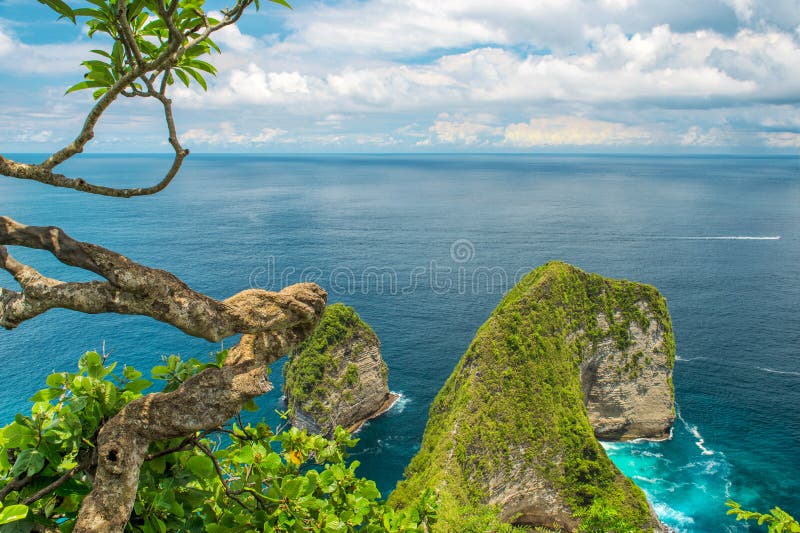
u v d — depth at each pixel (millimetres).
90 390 6250
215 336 5723
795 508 56281
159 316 5418
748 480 60688
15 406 61656
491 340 64375
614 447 70625
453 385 65375
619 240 199125
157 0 4965
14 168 5191
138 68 5297
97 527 5301
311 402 69312
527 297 68688
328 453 9000
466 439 55000
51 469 6078
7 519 5027
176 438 6328
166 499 6293
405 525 8555
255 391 6023
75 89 5969
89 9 5387
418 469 57562
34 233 5109
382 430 71750
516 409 59625
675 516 56438
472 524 38062
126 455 5609
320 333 71438
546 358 64688
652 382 73750
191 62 6312
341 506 8344
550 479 58344
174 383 7262
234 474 8180
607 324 73750
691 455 65812
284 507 6957
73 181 5418
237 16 5883
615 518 18906
